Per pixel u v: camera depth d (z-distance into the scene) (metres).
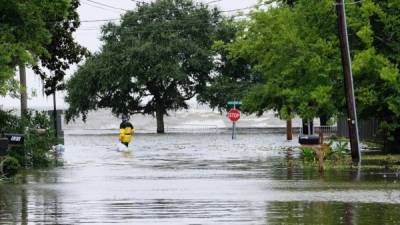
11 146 49.03
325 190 35.66
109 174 46.56
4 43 52.78
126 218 27.19
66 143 98.25
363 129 82.38
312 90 65.50
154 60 138.75
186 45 140.38
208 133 135.25
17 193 35.75
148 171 48.59
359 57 59.59
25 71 67.50
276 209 29.06
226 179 42.06
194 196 33.69
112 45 142.50
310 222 25.84
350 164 52.06
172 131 152.62
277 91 71.75
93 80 143.62
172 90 145.25
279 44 67.38
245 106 80.38
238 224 25.55
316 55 64.62
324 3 64.38
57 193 35.62
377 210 28.61
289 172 46.34
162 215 27.77
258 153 69.19
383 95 62.97
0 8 54.25
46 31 56.94
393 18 61.88
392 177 42.25
